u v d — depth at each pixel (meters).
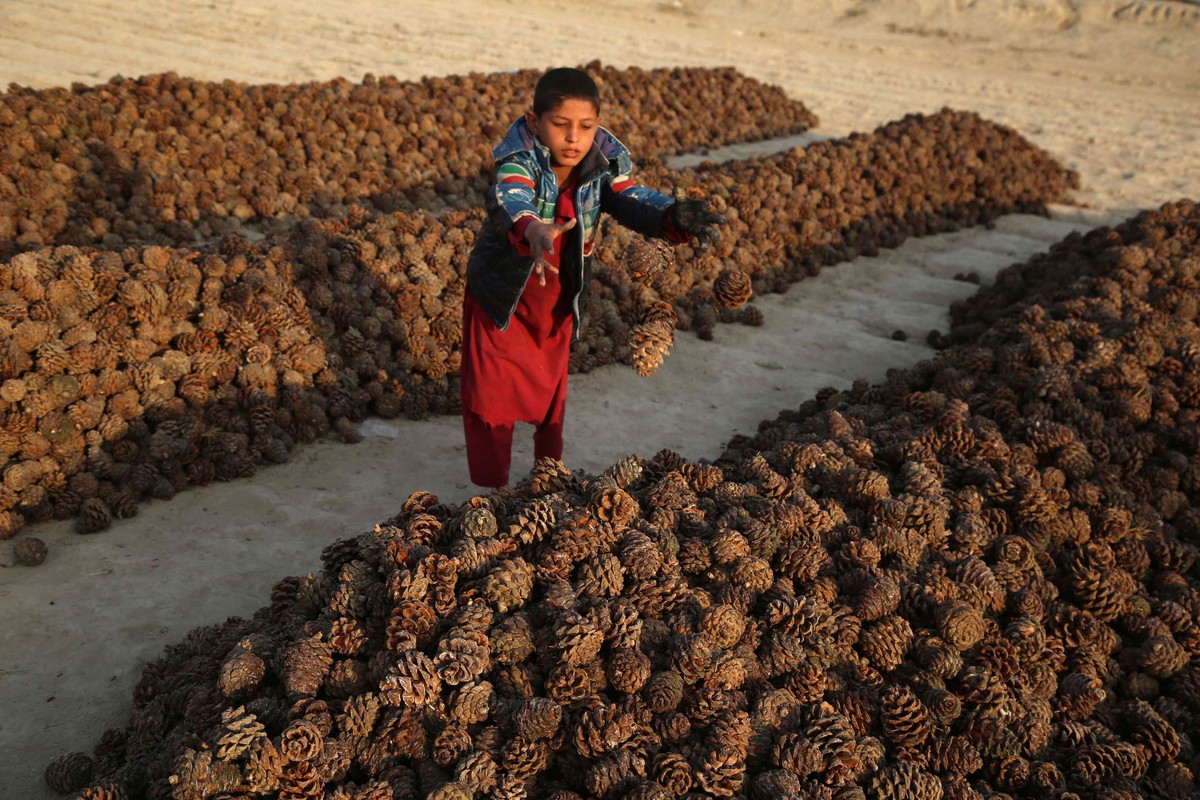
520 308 4.52
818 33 25.88
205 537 4.92
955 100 19.11
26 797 3.38
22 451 4.95
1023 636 3.80
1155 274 7.81
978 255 10.92
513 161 3.97
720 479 4.40
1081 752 3.49
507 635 3.27
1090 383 5.98
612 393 6.85
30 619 4.22
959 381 6.03
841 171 10.34
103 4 18.56
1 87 12.38
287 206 9.59
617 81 14.38
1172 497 5.11
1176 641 4.17
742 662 3.33
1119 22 25.59
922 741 3.35
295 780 2.90
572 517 3.68
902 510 4.20
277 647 3.41
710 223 3.96
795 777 3.07
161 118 9.95
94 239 8.35
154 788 3.04
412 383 6.39
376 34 19.72
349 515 5.21
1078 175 13.84
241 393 5.70
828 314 8.87
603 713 3.07
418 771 3.04
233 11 19.78
